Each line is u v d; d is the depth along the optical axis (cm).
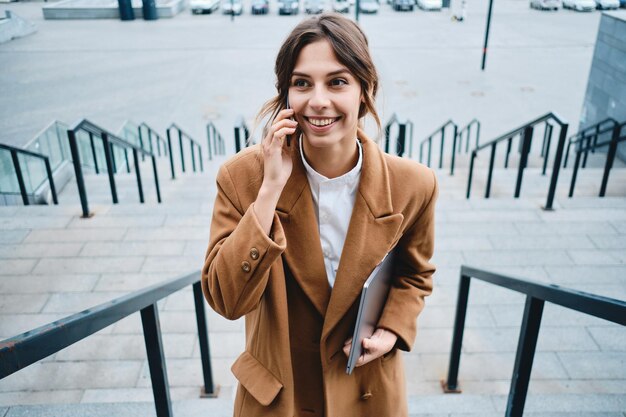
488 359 360
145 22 2603
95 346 365
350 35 119
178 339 377
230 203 136
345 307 137
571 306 162
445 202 595
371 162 136
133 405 259
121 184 812
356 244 135
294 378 151
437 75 1736
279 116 122
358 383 156
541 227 536
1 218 549
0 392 327
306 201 135
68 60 1952
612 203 591
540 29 2427
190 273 241
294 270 136
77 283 445
